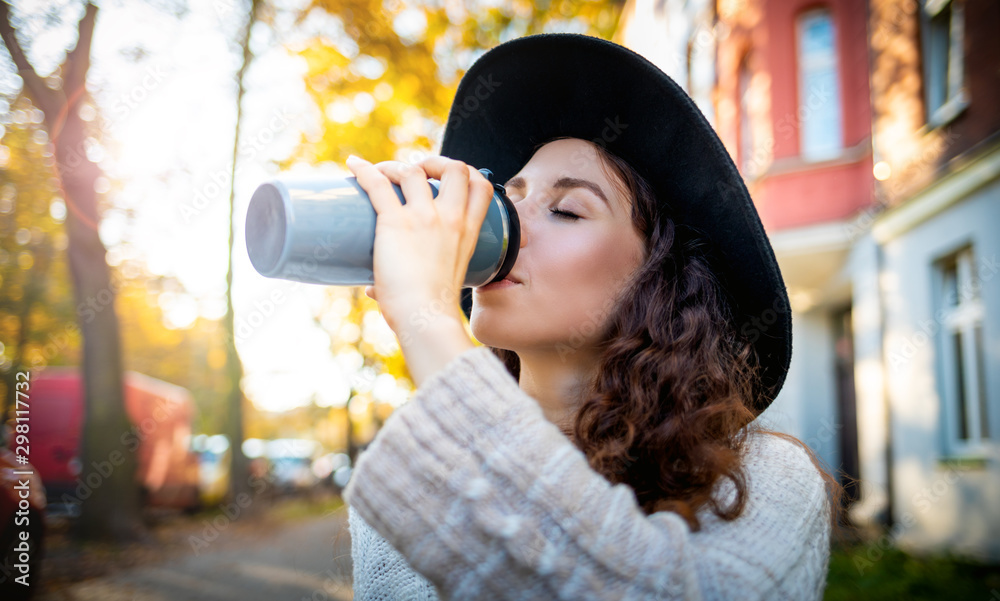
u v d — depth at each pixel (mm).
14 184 11891
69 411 10641
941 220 7160
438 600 994
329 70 9094
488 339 1157
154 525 12281
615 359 1090
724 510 839
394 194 880
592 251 1138
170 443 13539
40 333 16891
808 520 876
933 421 7250
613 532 686
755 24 10086
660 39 15000
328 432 28469
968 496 6512
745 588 734
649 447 1004
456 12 8914
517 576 663
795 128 9414
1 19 8523
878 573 5469
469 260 955
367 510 717
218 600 6000
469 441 711
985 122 6430
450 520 680
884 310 8297
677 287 1168
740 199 1152
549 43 1296
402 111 9156
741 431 1046
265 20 9203
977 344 6898
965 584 5215
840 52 9250
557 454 712
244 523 13047
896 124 7961
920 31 7539
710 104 12430
